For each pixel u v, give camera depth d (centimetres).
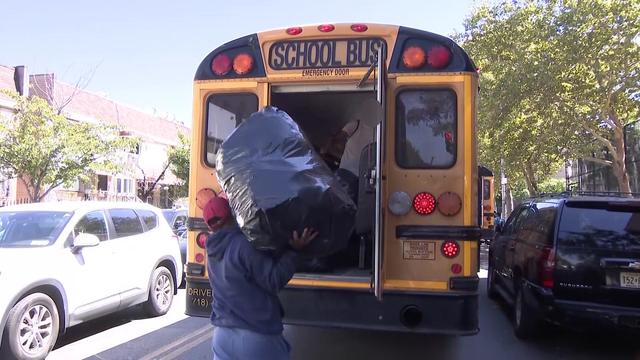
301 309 497
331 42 518
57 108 3020
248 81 530
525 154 2364
